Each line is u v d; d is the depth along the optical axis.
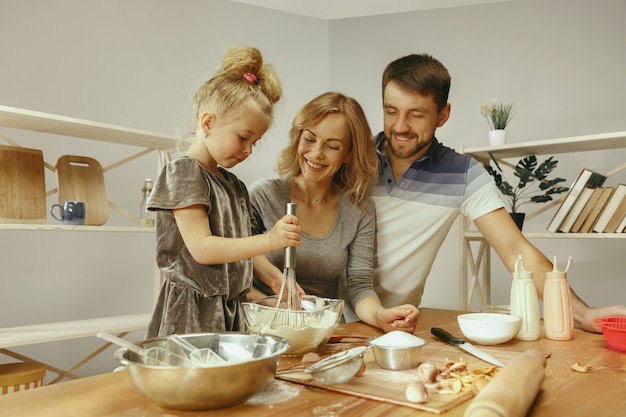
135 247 2.91
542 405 0.72
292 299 1.12
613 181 2.75
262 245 1.12
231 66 1.34
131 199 2.88
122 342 0.73
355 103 1.55
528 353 0.83
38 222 2.20
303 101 3.43
